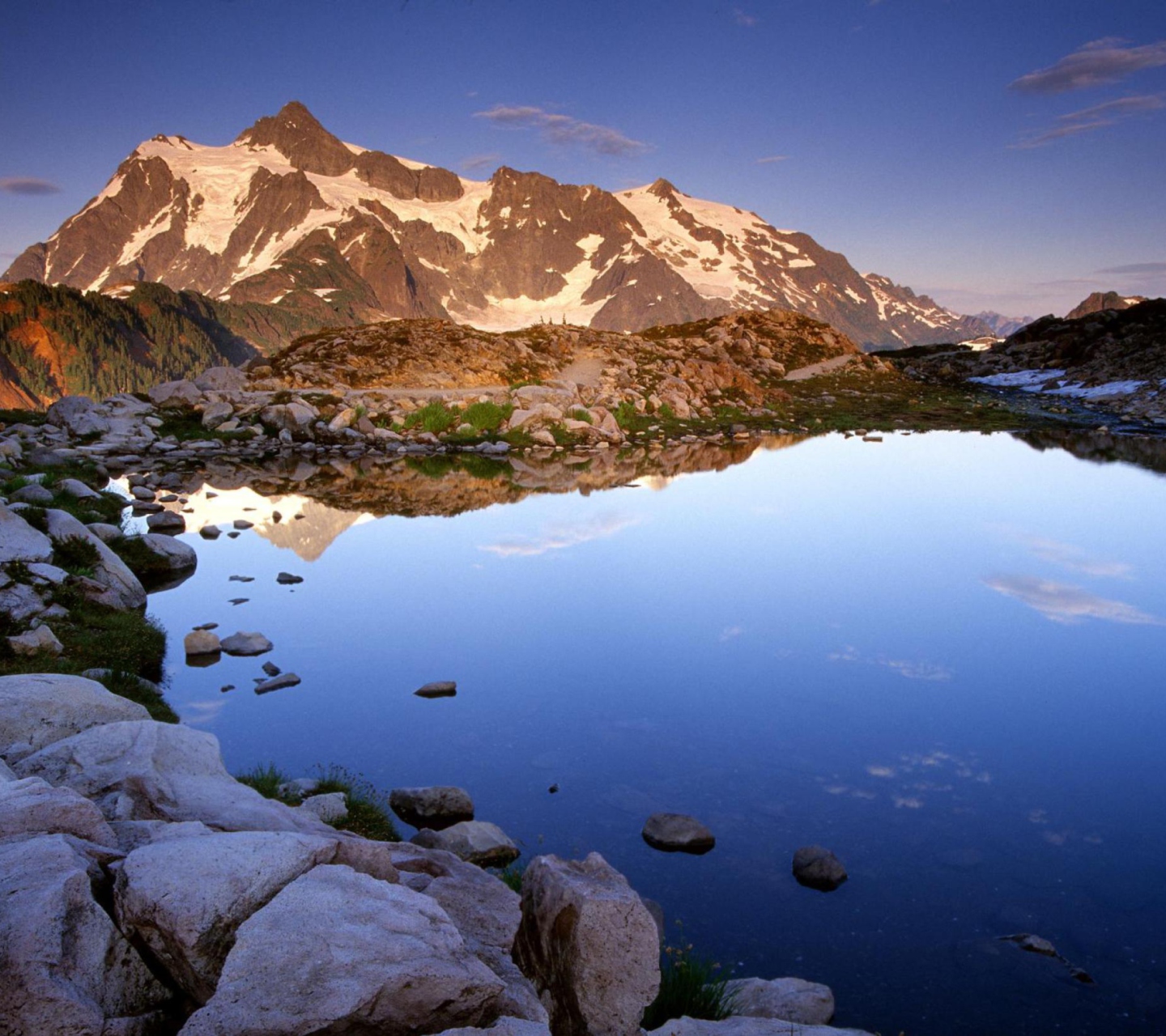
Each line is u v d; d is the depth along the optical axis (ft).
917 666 68.28
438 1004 17.90
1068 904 38.09
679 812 46.34
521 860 41.29
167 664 67.67
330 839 22.56
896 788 49.16
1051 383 344.49
